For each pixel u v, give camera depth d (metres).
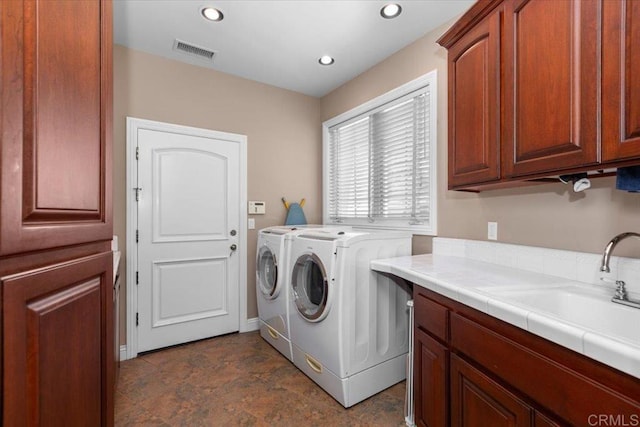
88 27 0.85
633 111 0.95
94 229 0.88
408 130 2.55
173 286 2.69
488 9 1.47
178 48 2.52
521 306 1.01
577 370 0.83
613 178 1.37
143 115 2.56
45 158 0.69
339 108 3.26
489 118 1.48
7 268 0.59
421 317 1.52
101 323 0.94
